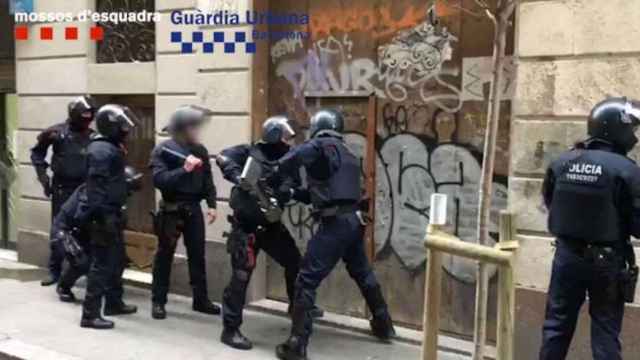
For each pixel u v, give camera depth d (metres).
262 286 8.05
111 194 7.03
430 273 4.24
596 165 4.92
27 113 9.95
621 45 5.57
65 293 8.12
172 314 7.71
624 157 4.95
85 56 9.33
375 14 7.19
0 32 10.52
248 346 6.60
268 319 7.58
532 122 6.01
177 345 6.71
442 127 6.82
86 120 8.49
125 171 7.21
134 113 9.14
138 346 6.66
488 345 6.58
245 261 6.62
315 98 7.65
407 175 7.06
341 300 7.55
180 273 8.45
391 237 7.19
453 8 6.67
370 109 7.23
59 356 6.38
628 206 4.87
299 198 6.74
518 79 6.05
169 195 7.48
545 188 5.30
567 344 5.14
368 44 7.25
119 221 7.17
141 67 8.82
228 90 7.96
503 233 4.14
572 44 5.79
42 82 9.77
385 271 7.25
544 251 5.95
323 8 7.55
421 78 6.92
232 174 6.73
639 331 5.58
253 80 7.86
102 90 9.18
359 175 6.39
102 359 6.32
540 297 5.98
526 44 6.00
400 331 7.04
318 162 6.23
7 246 10.95
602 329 4.96
